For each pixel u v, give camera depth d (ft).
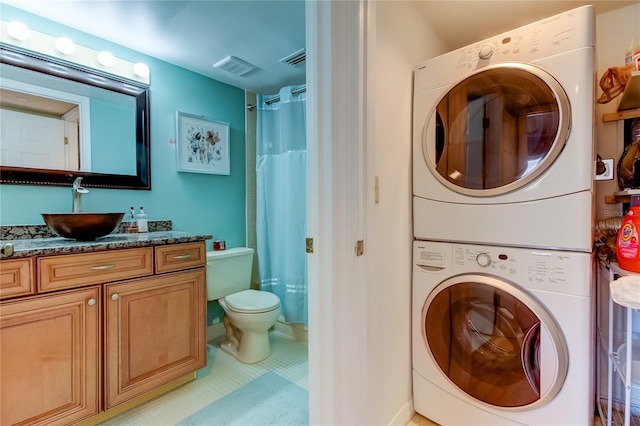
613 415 4.75
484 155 4.25
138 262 5.22
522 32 3.97
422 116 4.76
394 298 4.48
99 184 6.20
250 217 9.06
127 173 6.62
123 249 5.03
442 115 4.57
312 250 3.47
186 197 7.66
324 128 3.35
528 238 3.95
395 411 4.55
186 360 5.87
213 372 6.49
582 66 3.57
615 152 5.11
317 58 3.33
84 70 6.02
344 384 3.51
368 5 3.59
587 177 3.57
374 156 3.79
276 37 6.19
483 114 4.25
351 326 3.54
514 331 4.09
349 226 3.48
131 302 5.12
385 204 4.24
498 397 4.20
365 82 3.57
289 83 8.43
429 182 4.72
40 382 4.22
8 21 5.20
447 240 4.58
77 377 4.53
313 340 3.50
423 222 4.80
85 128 6.06
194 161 7.72
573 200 3.65
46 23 5.57
